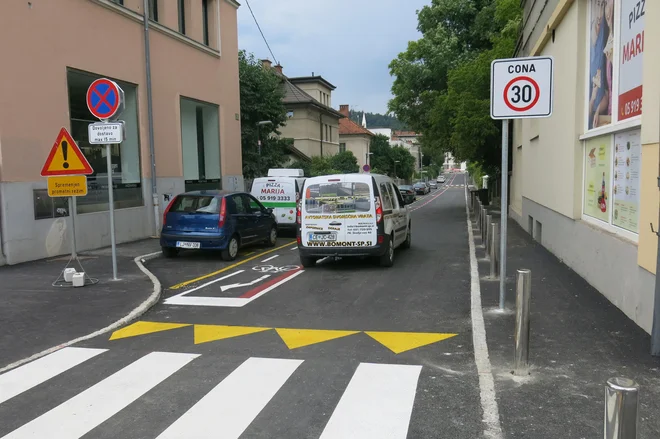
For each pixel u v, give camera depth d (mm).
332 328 6238
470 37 31672
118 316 6781
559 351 5070
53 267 10086
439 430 3619
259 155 27953
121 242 13750
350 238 10047
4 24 10219
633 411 2264
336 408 4008
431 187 83688
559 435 3510
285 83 44844
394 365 4926
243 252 13227
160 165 15648
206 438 3586
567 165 9477
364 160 64562
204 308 7348
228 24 19922
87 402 4223
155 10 15680
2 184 10117
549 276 8594
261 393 4332
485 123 22359
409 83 31219
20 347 5637
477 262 10375
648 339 5355
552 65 5945
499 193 29422
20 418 3953
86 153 12773
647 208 5398
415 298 7719
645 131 5441
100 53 13008
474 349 5234
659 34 5117
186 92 17062
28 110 10766
